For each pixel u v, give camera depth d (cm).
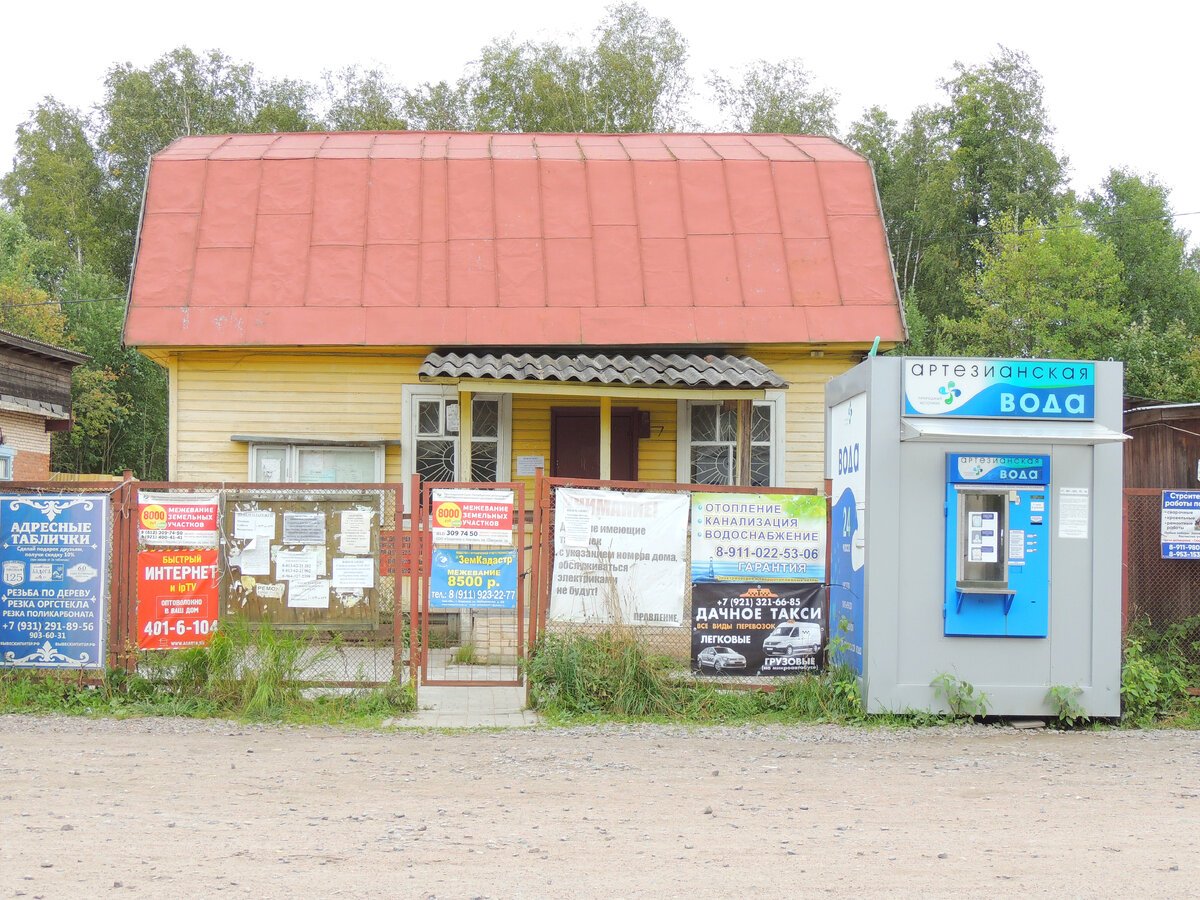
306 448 1502
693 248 1564
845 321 1498
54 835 545
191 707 906
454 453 1511
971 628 912
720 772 728
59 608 925
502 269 1527
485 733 858
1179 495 1003
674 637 962
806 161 1683
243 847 531
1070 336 3428
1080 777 725
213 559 927
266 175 1609
